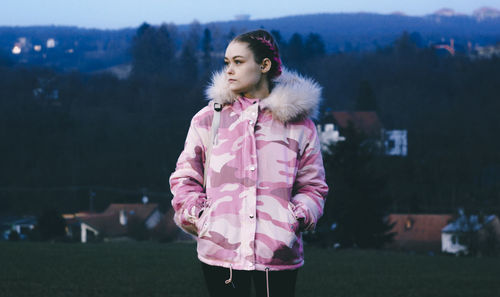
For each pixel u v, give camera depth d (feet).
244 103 9.36
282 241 8.91
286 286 9.09
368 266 53.16
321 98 9.61
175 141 263.70
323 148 139.13
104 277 36.32
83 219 182.50
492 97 312.50
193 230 9.22
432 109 313.94
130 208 195.31
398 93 343.46
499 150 251.19
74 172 249.96
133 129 272.72
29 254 50.21
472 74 345.51
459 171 238.27
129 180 249.34
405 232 176.24
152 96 300.40
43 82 302.86
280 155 9.16
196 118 9.56
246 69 9.26
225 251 8.89
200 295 29.99
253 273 9.09
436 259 66.18
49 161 254.68
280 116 9.17
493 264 60.18
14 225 204.03
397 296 32.45
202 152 9.46
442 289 36.24
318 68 420.77
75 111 291.17
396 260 62.95
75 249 60.03
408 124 301.84
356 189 112.27
